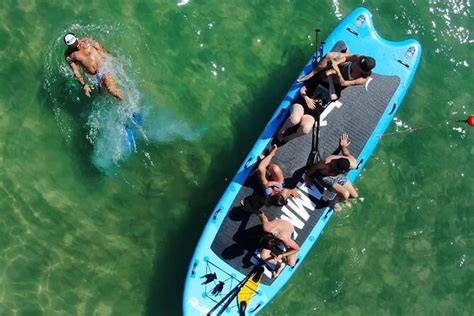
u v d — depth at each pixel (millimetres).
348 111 10078
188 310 9492
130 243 10195
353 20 10547
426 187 11164
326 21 11320
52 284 9859
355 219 10781
